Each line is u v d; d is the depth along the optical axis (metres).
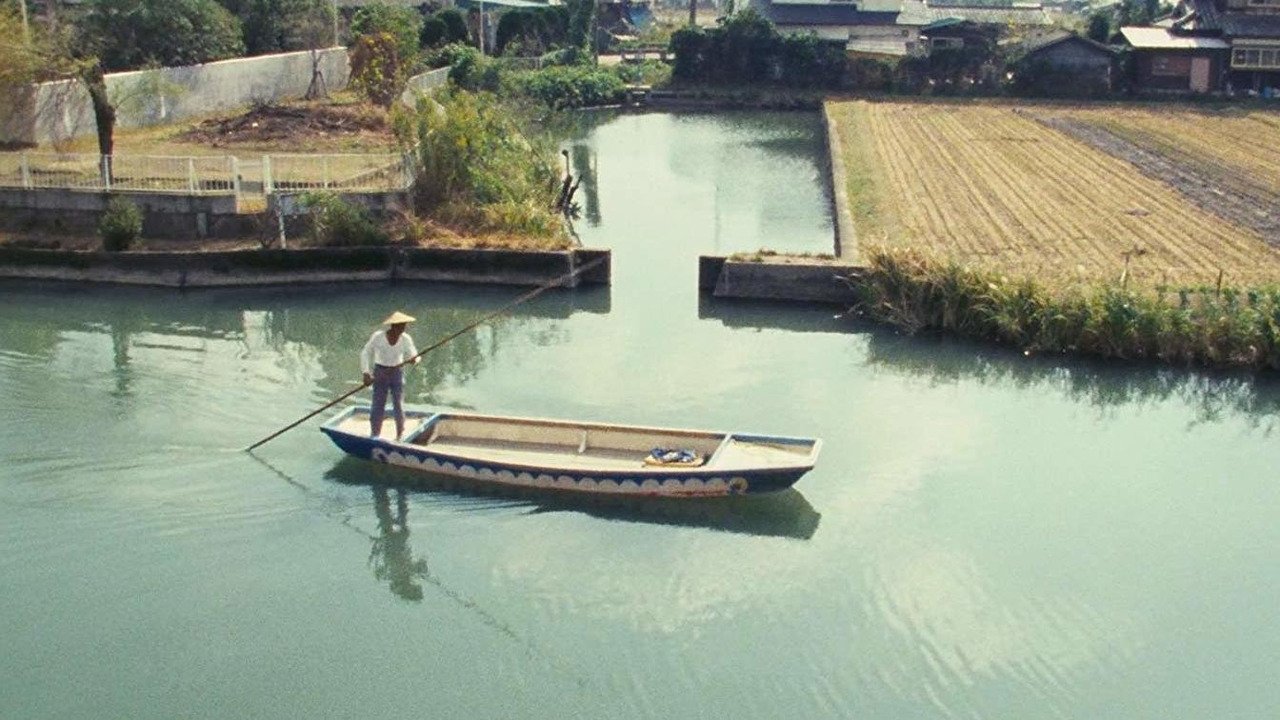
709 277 25.70
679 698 11.58
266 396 19.31
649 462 15.66
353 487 16.06
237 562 14.22
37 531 14.80
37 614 13.13
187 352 21.64
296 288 25.97
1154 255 26.27
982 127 47.84
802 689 11.68
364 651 12.48
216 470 16.48
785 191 38.78
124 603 13.37
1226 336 21.20
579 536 14.81
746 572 13.88
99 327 23.09
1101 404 19.62
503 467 15.52
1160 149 42.03
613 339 22.77
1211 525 15.10
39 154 28.02
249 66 40.50
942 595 13.34
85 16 38.56
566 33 68.44
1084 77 58.78
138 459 16.77
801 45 61.44
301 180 27.34
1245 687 11.74
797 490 15.98
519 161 31.58
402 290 25.91
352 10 56.06
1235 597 13.36
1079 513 15.41
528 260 26.00
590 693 11.70
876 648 12.34
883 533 14.78
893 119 50.28
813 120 56.69
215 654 12.45
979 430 18.33
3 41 28.70
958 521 15.12
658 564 14.11
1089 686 11.75
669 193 38.44
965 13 85.44
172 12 39.12
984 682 11.79
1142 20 72.50
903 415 18.84
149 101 35.34
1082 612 13.02
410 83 42.69
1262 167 38.19
